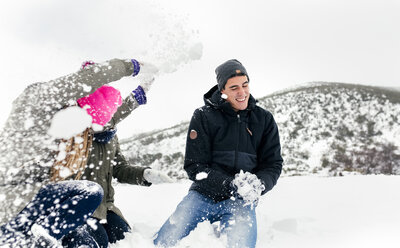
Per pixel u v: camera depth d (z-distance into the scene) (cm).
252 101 255
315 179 445
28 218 173
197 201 240
